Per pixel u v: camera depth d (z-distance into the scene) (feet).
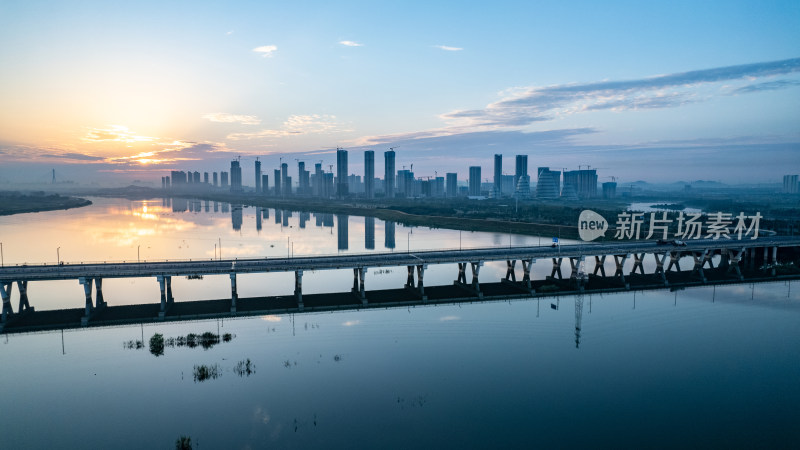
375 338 300.81
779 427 200.03
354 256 434.71
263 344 288.30
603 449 183.83
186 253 611.06
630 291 435.53
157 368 253.65
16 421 202.28
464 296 395.14
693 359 271.49
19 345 285.43
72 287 434.71
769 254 613.11
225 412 209.77
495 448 183.73
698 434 194.59
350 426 198.90
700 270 502.79
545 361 267.39
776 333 315.17
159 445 185.68
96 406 214.07
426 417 206.59
